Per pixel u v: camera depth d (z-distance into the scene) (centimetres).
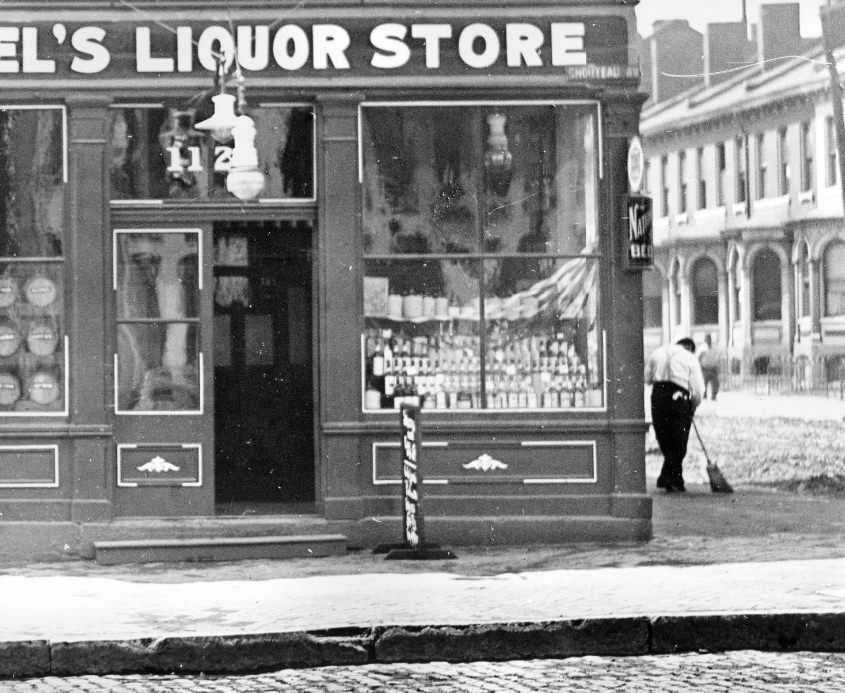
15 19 1383
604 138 1417
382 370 1412
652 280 4109
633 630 980
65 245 1392
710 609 1007
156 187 1406
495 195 1419
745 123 3672
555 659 966
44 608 1062
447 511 1400
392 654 963
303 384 1457
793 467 2092
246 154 1352
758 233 3659
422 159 1414
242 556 1352
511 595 1084
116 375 1402
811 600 1041
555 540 1401
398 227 1415
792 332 3541
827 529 1503
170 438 1407
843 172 2434
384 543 1394
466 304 1417
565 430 1405
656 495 1880
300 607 1048
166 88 1388
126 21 1390
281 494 1454
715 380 3225
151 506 1402
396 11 1404
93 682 912
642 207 1401
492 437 1406
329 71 1398
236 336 1452
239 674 940
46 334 1394
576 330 1418
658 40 3431
